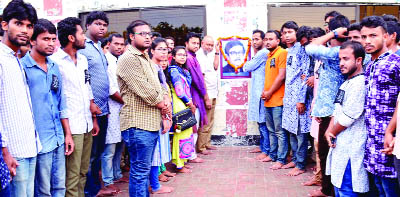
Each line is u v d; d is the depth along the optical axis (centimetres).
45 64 265
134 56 291
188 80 456
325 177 343
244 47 569
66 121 281
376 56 253
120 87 303
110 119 370
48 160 260
